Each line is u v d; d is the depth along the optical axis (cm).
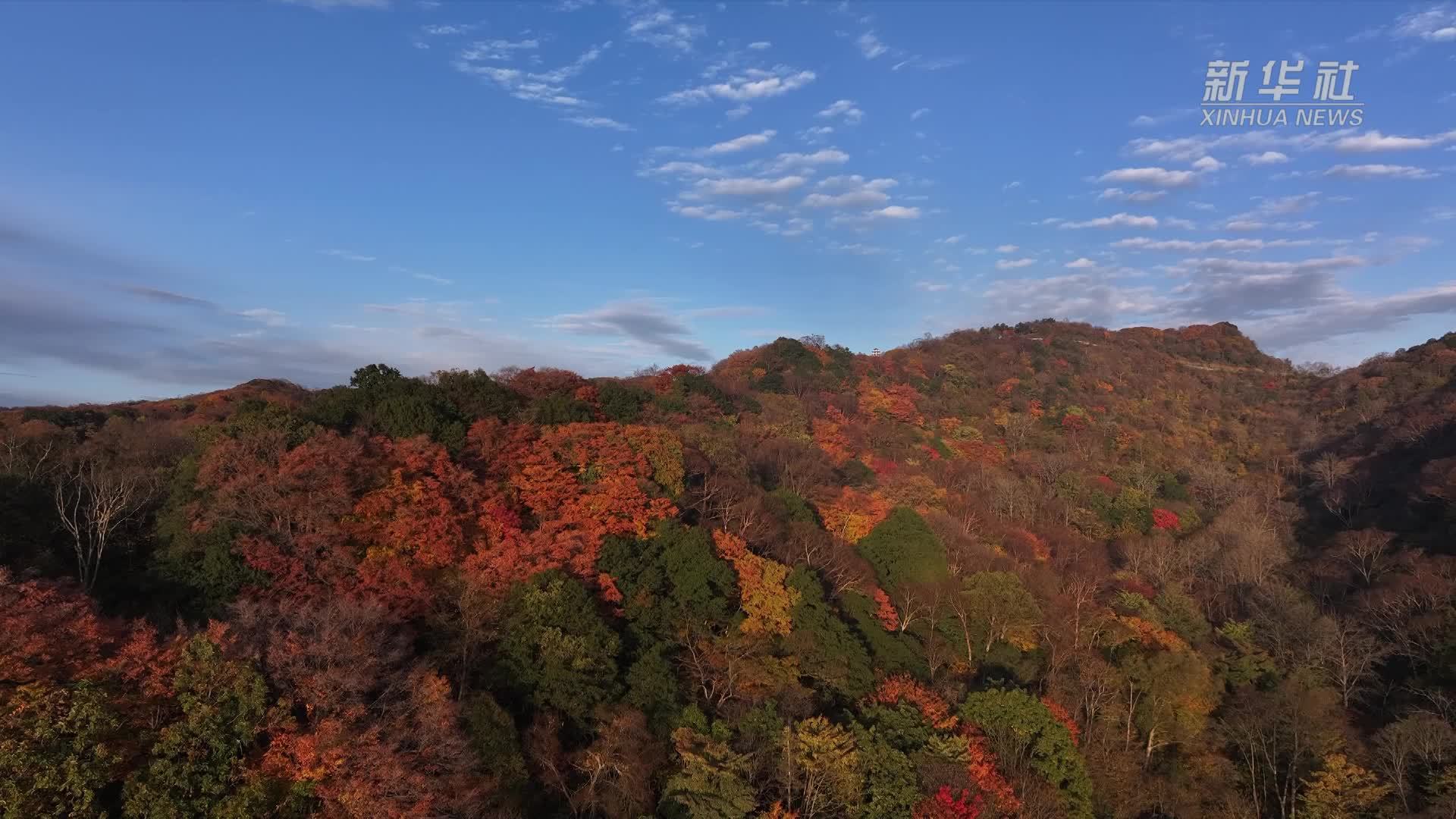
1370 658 5459
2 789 2152
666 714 3512
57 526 4072
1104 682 4881
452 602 3775
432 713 2867
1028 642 5338
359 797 2488
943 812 3341
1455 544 6694
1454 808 3794
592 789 3108
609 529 4481
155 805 2331
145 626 2944
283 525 3950
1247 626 6247
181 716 2641
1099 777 4359
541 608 3650
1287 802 4453
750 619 4188
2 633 2547
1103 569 7412
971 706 4125
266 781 2503
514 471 4900
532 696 3434
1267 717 4784
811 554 5441
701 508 5503
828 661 4125
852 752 3406
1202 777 4659
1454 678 4994
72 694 2423
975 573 5756
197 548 3847
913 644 4919
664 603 4144
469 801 2711
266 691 2703
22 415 5919
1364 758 4434
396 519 4028
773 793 3331
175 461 5075
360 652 2964
